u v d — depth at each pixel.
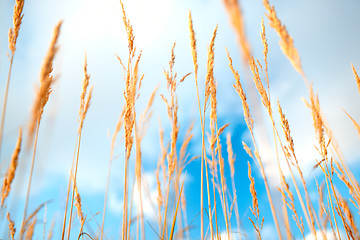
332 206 0.52
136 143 0.51
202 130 0.52
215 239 0.54
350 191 0.49
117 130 0.60
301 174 0.49
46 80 0.42
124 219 0.49
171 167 0.53
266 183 0.47
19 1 0.47
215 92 0.56
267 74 0.50
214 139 0.56
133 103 0.51
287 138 0.51
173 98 0.54
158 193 0.55
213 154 0.56
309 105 0.47
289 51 0.40
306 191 0.48
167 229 0.50
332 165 0.52
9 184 0.46
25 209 0.47
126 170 0.49
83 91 0.54
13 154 0.46
